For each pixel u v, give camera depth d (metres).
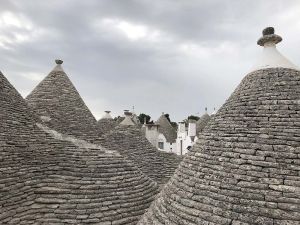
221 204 5.71
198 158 7.08
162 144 38.38
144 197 9.16
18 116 9.84
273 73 7.73
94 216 7.88
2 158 7.89
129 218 8.24
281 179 5.58
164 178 12.80
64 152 9.51
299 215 5.06
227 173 6.12
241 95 7.76
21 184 7.88
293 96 7.02
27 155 8.77
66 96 13.52
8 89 10.41
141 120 69.75
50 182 8.43
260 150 6.15
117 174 9.34
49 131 10.55
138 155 13.57
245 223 5.27
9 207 7.22
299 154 5.84
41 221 7.55
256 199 5.48
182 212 6.09
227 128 7.09
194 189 6.35
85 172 8.90
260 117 6.83
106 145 12.71
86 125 12.91
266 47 8.35
